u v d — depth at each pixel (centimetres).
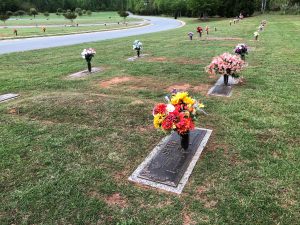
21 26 3928
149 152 401
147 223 274
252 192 310
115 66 1000
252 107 548
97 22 4738
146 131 464
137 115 526
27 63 1147
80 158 393
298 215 277
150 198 309
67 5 9575
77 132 470
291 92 625
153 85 737
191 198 305
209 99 605
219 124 479
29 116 548
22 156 404
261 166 357
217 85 704
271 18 3669
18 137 461
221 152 392
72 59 1189
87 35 2542
